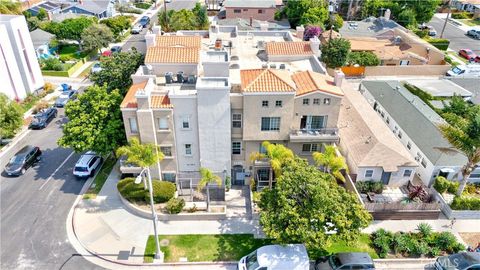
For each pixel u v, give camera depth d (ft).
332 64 213.25
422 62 231.91
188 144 122.72
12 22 177.06
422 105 166.20
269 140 123.95
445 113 160.56
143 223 116.78
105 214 120.06
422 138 140.15
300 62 148.87
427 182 131.23
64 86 201.46
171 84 128.88
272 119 120.06
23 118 164.66
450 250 108.06
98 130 126.52
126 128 119.85
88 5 312.91
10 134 155.33
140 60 151.94
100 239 110.83
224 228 114.93
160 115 116.06
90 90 131.44
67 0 338.75
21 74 187.62
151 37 144.36
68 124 129.39
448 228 116.26
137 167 123.44
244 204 124.67
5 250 106.83
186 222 117.29
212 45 160.56
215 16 320.50
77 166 134.92
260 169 130.11
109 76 145.79
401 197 126.31
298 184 98.84
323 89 118.01
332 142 125.08
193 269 102.17
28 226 115.34
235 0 308.60
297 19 287.07
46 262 103.50
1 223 116.06
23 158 139.54
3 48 174.29
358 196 118.62
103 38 244.63
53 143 158.10
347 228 96.32
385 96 175.01
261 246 108.68
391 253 107.55
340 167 112.37
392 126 158.30
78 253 106.42
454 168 126.93
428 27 297.94
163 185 121.90
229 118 117.19
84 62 239.30
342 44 210.38
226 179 128.06
